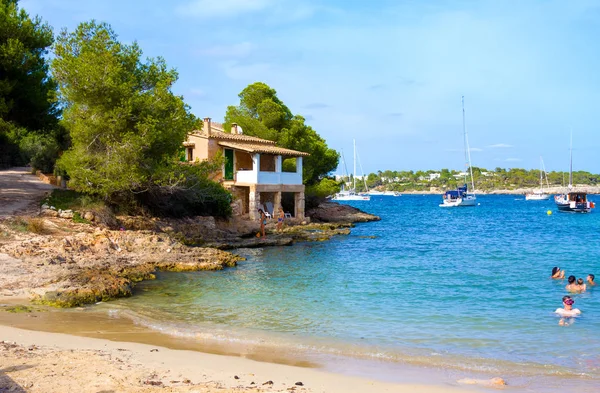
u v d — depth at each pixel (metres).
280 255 31.80
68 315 15.57
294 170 57.94
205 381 9.80
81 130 31.52
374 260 30.08
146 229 32.62
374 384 10.14
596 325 15.45
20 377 9.27
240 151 49.44
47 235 26.02
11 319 14.60
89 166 32.41
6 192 34.09
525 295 20.05
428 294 20.12
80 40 34.34
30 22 33.28
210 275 23.86
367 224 63.44
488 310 17.42
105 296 18.12
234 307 17.47
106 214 31.12
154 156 34.19
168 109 34.28
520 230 56.25
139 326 14.55
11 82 31.72
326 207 69.69
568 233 52.19
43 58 34.75
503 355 12.46
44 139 52.59
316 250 34.59
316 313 16.78
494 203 166.38
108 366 10.20
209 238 36.22
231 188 47.03
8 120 33.34
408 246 38.25
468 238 46.03
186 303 17.94
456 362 11.81
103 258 24.11
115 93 32.03
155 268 24.33
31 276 19.45
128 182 31.48
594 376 10.89
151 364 10.77
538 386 10.23
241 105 61.75
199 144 47.62
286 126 60.22
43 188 36.41
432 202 185.75
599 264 29.25
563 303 17.98
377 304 18.27
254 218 46.00
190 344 12.84
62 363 10.24
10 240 24.58
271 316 16.27
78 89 31.67
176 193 36.88
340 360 11.85
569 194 96.38
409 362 11.79
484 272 25.84
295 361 11.72
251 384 9.77
